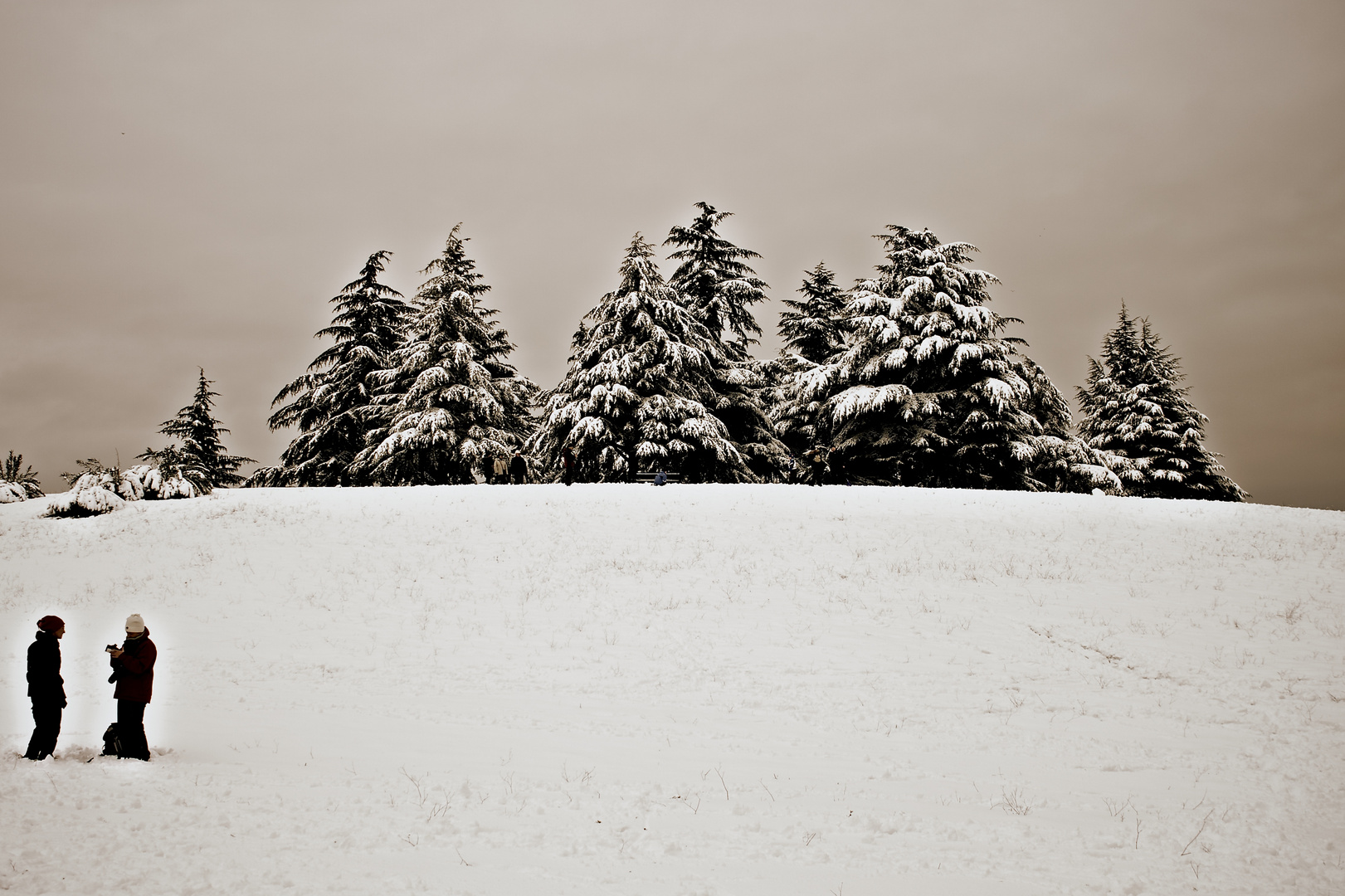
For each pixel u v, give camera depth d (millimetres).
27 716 9648
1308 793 7793
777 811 7117
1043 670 12125
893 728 9867
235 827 6121
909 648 13039
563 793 7328
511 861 5809
